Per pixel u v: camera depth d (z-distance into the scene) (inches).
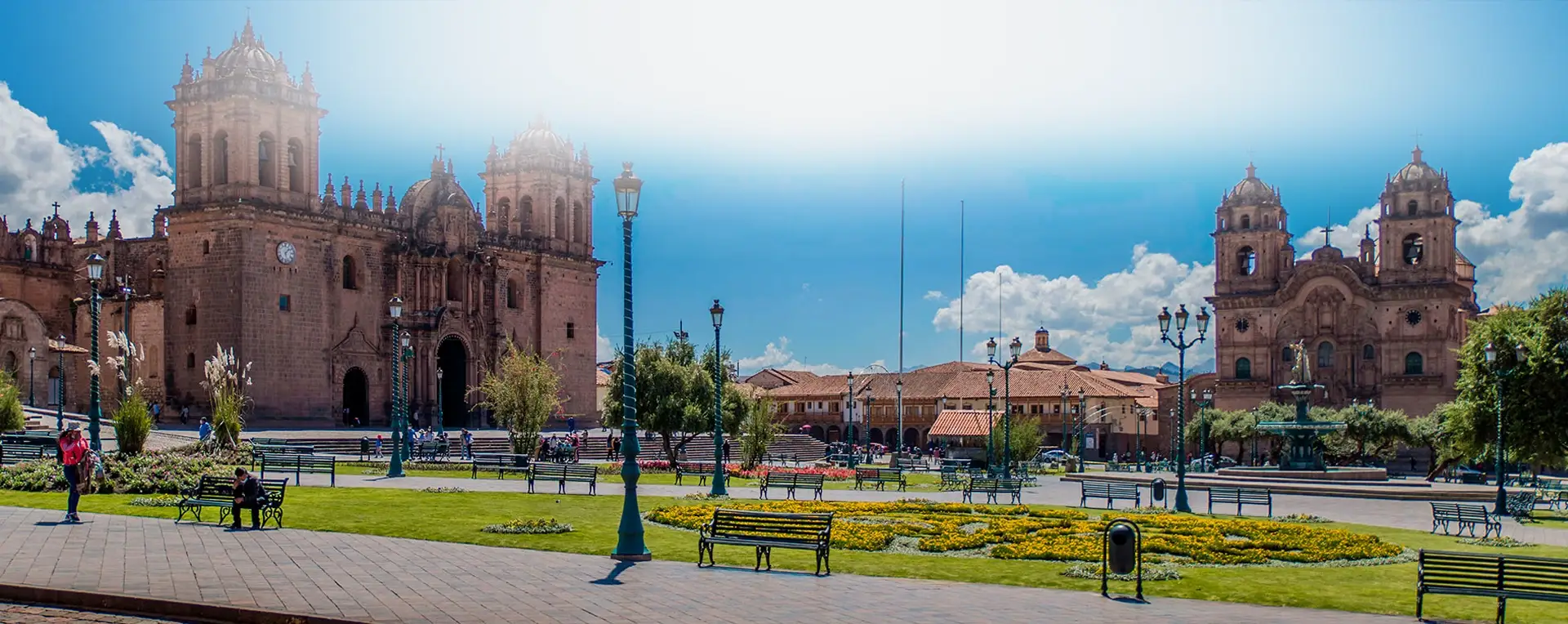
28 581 885.2
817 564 1067.9
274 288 3750.0
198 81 3784.5
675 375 3221.0
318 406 3868.1
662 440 3639.3
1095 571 1119.6
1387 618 914.7
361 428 3900.1
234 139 3705.7
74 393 3929.6
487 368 4389.8
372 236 4087.1
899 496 2127.2
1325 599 1005.2
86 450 1318.9
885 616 861.8
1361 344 5300.2
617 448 3351.4
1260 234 5575.8
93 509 1455.5
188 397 3730.3
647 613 847.7
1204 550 1283.2
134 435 1900.8
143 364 3900.1
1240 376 5536.4
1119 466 3966.5
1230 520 1691.7
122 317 3961.6
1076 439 5157.5
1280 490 2389.3
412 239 4237.2
